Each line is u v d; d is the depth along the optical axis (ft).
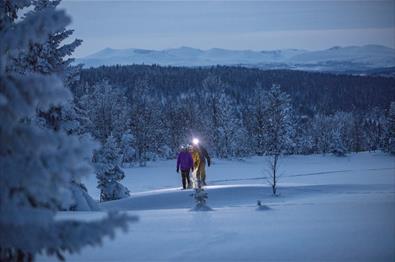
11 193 13.02
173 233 31.68
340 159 383.65
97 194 168.86
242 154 386.52
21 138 13.05
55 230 13.08
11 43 13.80
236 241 27.78
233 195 80.28
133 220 13.02
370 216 34.83
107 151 110.11
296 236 28.25
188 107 421.59
